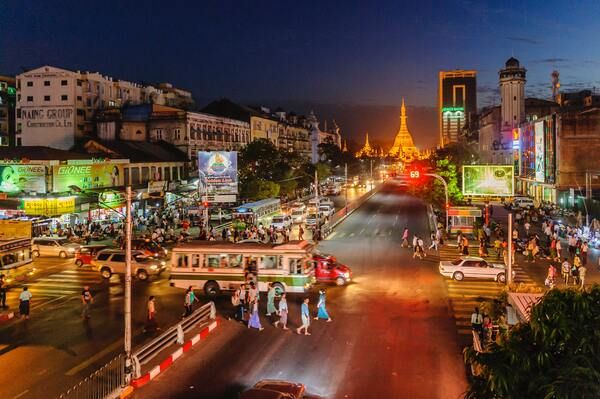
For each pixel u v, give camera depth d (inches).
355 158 6963.6
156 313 1097.4
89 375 756.0
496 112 4877.0
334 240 2095.2
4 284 1202.6
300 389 634.8
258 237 1929.1
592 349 321.4
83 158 2298.2
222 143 3710.6
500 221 2549.2
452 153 4478.3
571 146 2930.6
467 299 1189.1
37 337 934.4
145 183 2682.1
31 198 1893.5
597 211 2429.9
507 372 335.6
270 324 1021.8
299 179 3927.2
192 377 758.5
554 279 1373.0
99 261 1429.6
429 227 2477.9
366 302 1172.5
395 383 739.4
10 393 696.4
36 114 3312.0
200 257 1266.0
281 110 5639.8
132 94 3799.2
